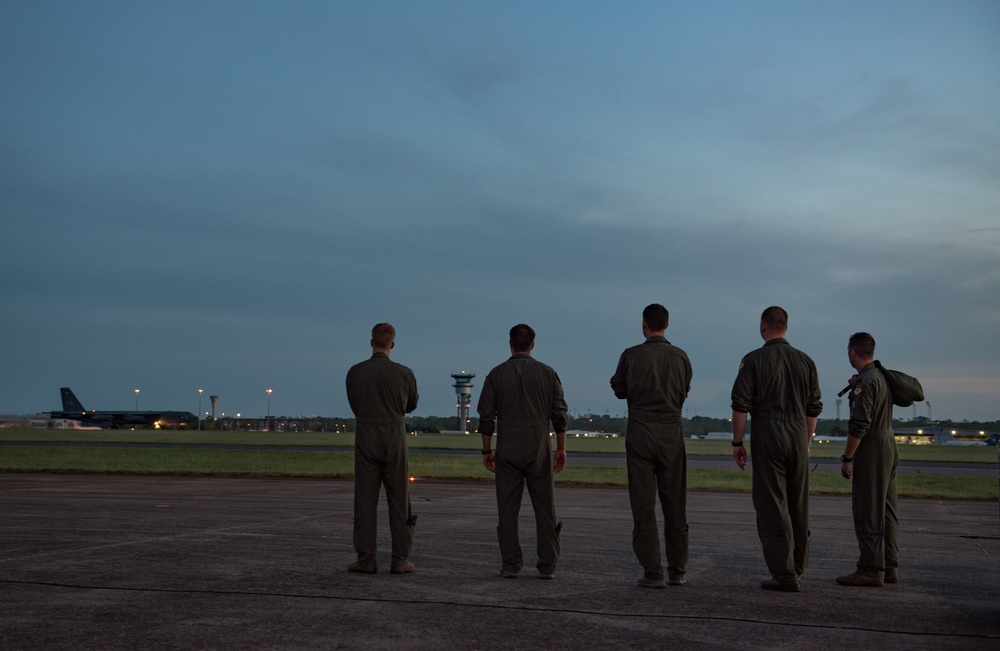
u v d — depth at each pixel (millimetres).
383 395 6953
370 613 5277
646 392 6535
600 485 18016
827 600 5934
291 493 14734
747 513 12297
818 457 39219
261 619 5074
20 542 8391
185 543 8375
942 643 4656
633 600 5828
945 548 9000
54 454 27766
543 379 6844
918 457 40750
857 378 6785
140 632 4727
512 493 6793
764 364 6625
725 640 4680
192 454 28859
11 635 4637
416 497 14406
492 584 6398
